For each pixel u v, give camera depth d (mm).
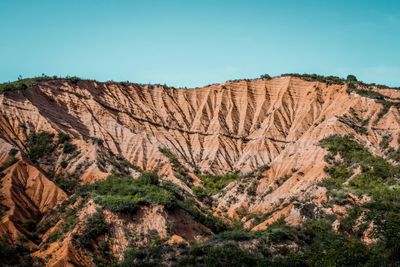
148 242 102812
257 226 119188
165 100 195375
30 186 117312
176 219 110062
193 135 183875
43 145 134125
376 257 91562
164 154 158625
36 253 99688
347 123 158500
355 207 111062
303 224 108625
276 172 148000
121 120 173750
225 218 133125
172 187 131000
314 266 92000
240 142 181875
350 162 135625
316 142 149750
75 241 99000
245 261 92812
